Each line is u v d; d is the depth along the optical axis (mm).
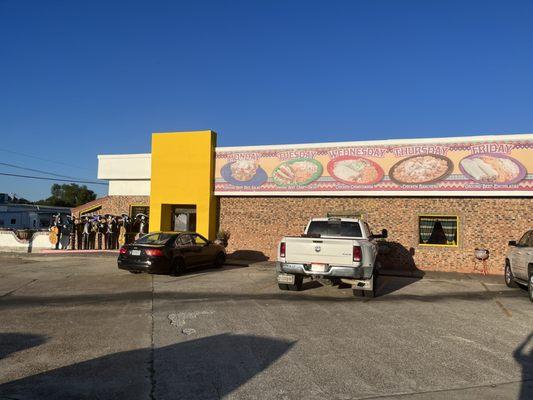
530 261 11195
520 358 6512
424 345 7098
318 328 8125
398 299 11266
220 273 15586
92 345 6984
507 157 16484
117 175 23516
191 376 5680
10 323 8406
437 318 9055
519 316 9336
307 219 19016
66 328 8039
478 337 7613
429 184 17219
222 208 20344
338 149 18531
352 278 11117
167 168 20766
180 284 13141
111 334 7641
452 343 7230
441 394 5180
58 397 5016
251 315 9164
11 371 5832
